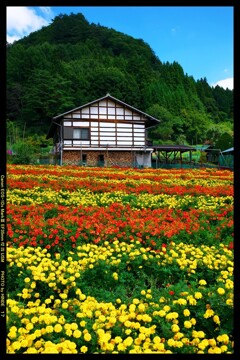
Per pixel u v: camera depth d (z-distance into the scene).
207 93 102.50
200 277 4.79
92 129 28.11
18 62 62.00
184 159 42.41
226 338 3.19
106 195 11.31
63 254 5.66
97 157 28.19
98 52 83.62
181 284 4.12
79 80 59.25
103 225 6.62
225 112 100.12
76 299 4.04
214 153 43.81
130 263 5.11
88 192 11.95
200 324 3.56
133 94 65.00
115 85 61.72
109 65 73.44
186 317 3.56
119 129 28.69
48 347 2.96
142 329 3.26
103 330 3.22
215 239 6.60
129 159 29.00
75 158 27.67
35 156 28.53
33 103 54.03
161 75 90.56
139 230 6.33
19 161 25.08
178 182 15.35
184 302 3.58
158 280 4.95
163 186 13.07
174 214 8.21
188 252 5.40
